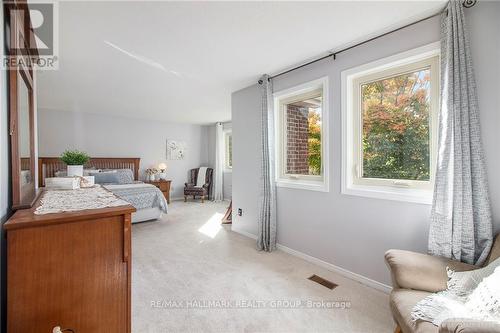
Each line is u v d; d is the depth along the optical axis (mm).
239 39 2225
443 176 1718
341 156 2486
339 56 2486
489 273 1288
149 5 1716
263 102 3184
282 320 1770
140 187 4777
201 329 1670
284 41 2264
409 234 2023
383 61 2152
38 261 999
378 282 2211
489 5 1635
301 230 2924
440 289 1386
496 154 1621
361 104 2424
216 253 3074
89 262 1101
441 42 1786
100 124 5988
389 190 2176
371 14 1855
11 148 1170
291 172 3227
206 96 4254
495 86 1621
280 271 2564
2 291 1011
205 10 1783
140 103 4793
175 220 4812
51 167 5262
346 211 2459
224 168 7281
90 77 3256
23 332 976
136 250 3176
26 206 1180
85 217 1076
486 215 1593
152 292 2145
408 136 2137
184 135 7441
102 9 1754
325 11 1812
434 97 1951
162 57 2617
